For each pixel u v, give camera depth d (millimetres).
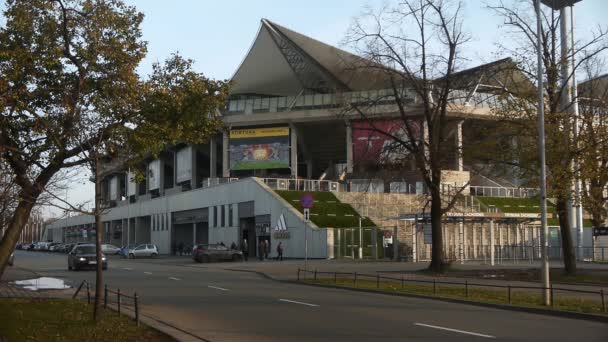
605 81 26641
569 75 26188
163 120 16594
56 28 15562
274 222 53781
